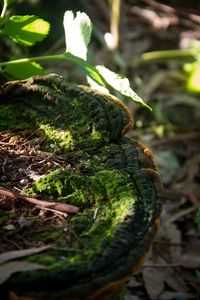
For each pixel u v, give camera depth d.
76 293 0.53
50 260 0.55
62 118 0.69
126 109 0.68
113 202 0.60
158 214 0.59
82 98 0.69
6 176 0.63
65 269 0.54
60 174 0.62
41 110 0.70
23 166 0.65
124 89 0.65
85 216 0.59
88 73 0.67
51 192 0.62
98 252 0.55
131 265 0.55
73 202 0.61
